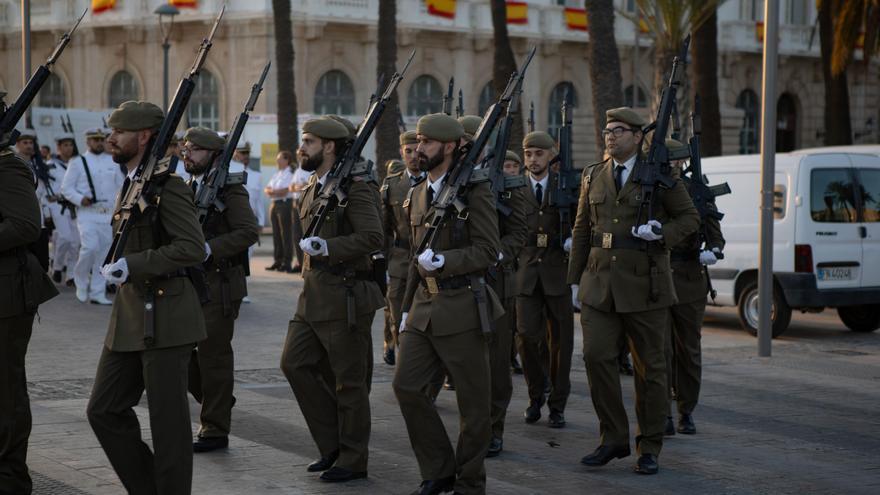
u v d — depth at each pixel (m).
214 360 7.80
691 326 9.14
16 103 6.37
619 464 8.00
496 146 8.44
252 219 7.95
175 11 32.81
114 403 6.02
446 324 6.61
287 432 8.59
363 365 7.30
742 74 48.34
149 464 6.14
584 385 11.13
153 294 5.96
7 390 6.42
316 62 39.56
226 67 39.22
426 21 41.44
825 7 30.78
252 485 7.00
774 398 10.57
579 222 8.14
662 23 23.41
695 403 9.10
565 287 9.23
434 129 6.77
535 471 7.72
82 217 15.98
